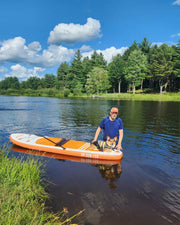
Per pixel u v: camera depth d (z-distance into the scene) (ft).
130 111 46.21
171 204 8.24
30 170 10.19
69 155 14.57
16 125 26.96
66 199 8.49
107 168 12.17
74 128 24.93
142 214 7.52
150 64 176.14
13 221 6.30
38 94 213.66
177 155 14.78
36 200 8.34
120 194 9.00
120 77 181.47
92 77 189.57
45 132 22.57
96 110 49.11
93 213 7.53
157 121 30.78
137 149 16.16
